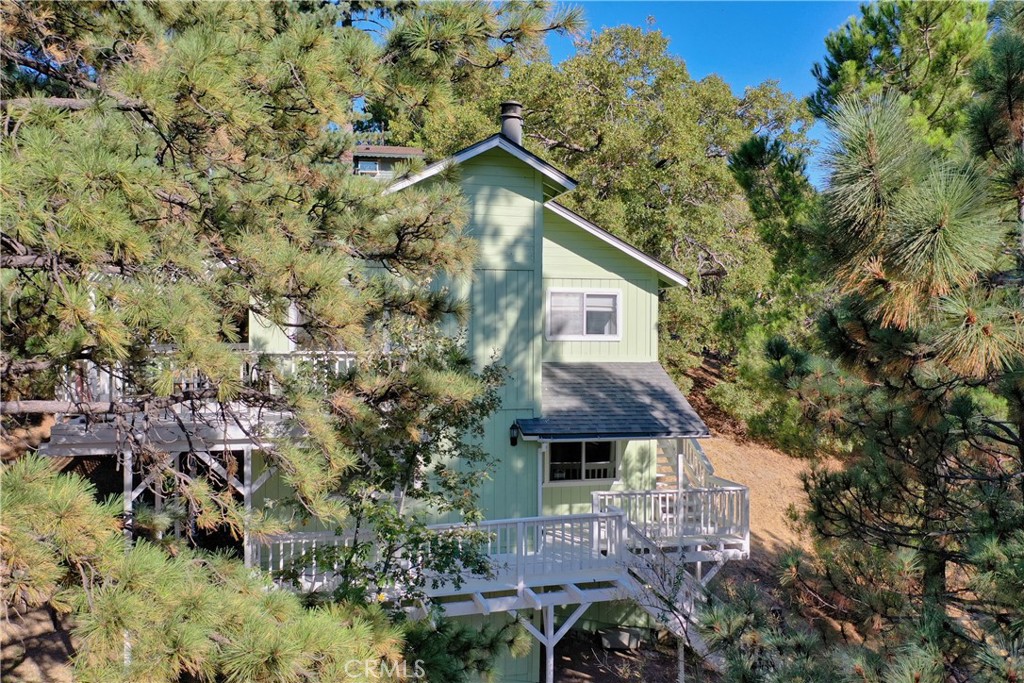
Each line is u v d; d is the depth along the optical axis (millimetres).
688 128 23875
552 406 13305
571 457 13906
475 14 6852
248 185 6754
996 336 4379
